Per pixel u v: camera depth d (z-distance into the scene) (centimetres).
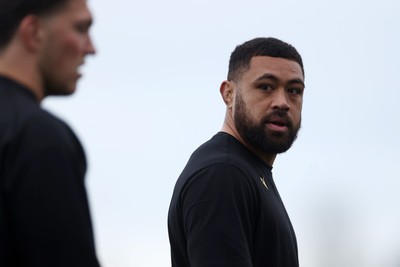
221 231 1444
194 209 1466
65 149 889
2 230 866
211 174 1477
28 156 870
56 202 868
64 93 952
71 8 935
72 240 871
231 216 1455
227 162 1499
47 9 921
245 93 1595
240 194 1476
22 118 890
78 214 882
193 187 1480
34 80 927
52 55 929
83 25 947
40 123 888
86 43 960
